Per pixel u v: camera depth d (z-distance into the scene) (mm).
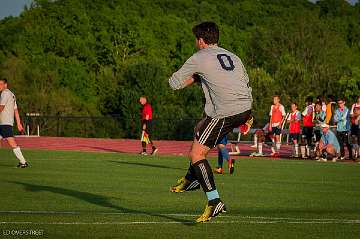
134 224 19359
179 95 137125
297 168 45375
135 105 132250
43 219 20000
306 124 58438
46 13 177375
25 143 80312
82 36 172125
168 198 26203
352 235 18141
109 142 85312
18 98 127750
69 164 44906
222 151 38594
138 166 43875
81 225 19000
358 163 52094
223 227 19125
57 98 131250
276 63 183750
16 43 164875
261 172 41281
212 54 18844
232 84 18562
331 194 29109
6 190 28359
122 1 188750
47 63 155875
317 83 145625
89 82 154375
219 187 31516
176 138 97500
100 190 28844
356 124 56250
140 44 170000
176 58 173875
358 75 143000
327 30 193500
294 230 18797
